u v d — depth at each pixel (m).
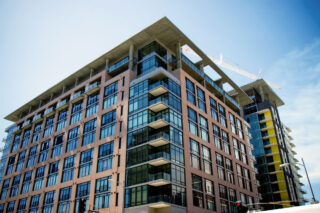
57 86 67.31
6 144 77.19
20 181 61.44
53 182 52.62
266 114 87.56
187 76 52.41
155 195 37.56
